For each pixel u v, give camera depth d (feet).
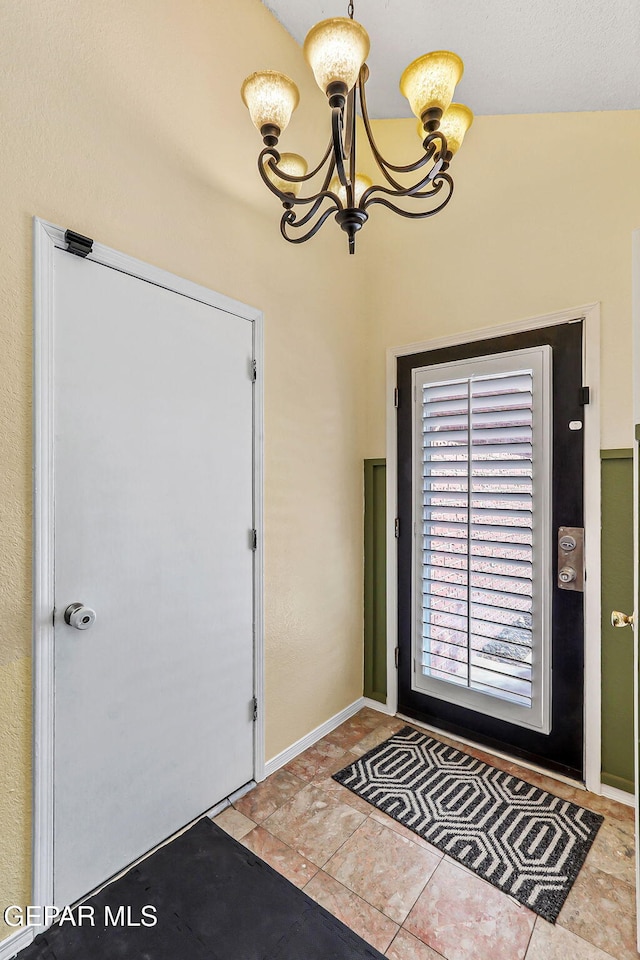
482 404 7.32
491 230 7.35
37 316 4.30
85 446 4.68
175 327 5.51
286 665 7.09
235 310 6.24
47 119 4.41
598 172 6.41
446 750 7.35
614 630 6.27
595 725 6.37
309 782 6.57
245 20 6.41
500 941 4.34
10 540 4.19
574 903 4.72
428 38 6.22
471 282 7.57
